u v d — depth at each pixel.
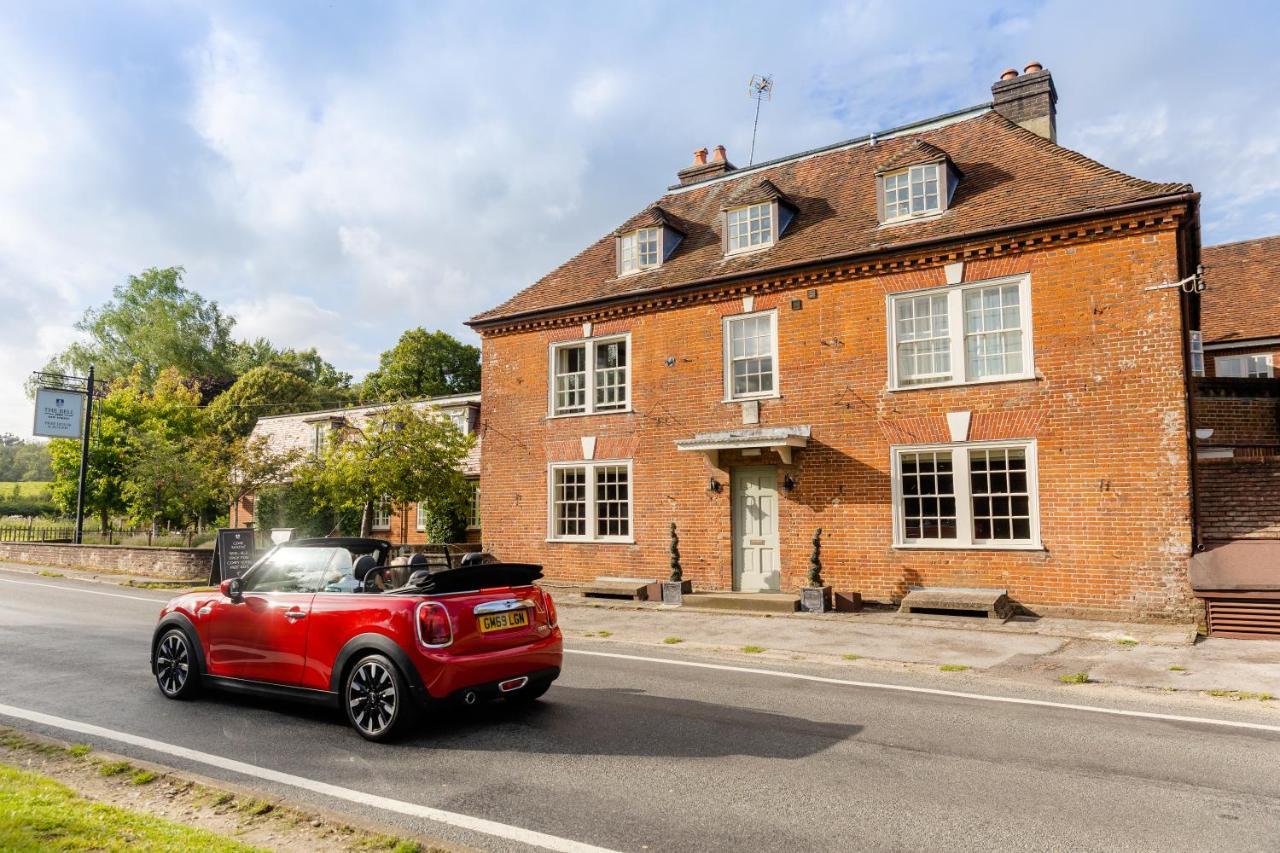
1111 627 12.21
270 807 4.94
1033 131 17.66
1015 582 13.80
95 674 9.39
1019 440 13.97
